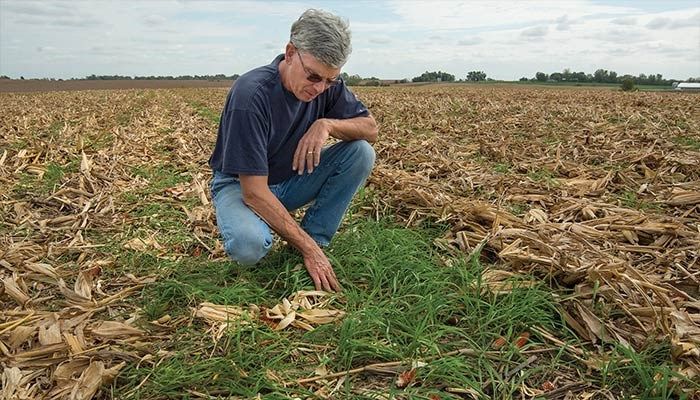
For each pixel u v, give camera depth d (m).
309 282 3.14
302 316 2.80
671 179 5.79
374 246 3.55
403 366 2.46
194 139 9.62
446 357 2.48
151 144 9.09
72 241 4.13
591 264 3.01
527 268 3.26
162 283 3.27
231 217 3.09
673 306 2.74
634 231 3.93
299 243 3.08
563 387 2.35
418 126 11.66
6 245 4.14
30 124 13.05
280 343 2.64
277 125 3.01
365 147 3.36
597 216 4.48
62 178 6.22
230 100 2.94
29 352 2.55
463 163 6.83
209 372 2.41
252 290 3.13
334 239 3.73
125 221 4.68
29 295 3.27
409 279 3.21
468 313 2.86
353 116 3.38
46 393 2.34
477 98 23.75
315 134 3.12
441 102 20.25
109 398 2.36
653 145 7.34
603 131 9.60
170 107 20.47
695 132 9.48
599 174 6.00
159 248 4.00
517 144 8.33
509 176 5.78
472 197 5.16
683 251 3.52
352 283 3.18
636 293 2.85
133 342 2.70
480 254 3.59
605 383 2.36
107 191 5.60
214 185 3.31
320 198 3.48
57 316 2.83
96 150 8.11
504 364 2.49
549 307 2.86
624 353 2.47
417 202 4.59
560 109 15.56
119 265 3.74
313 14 2.71
